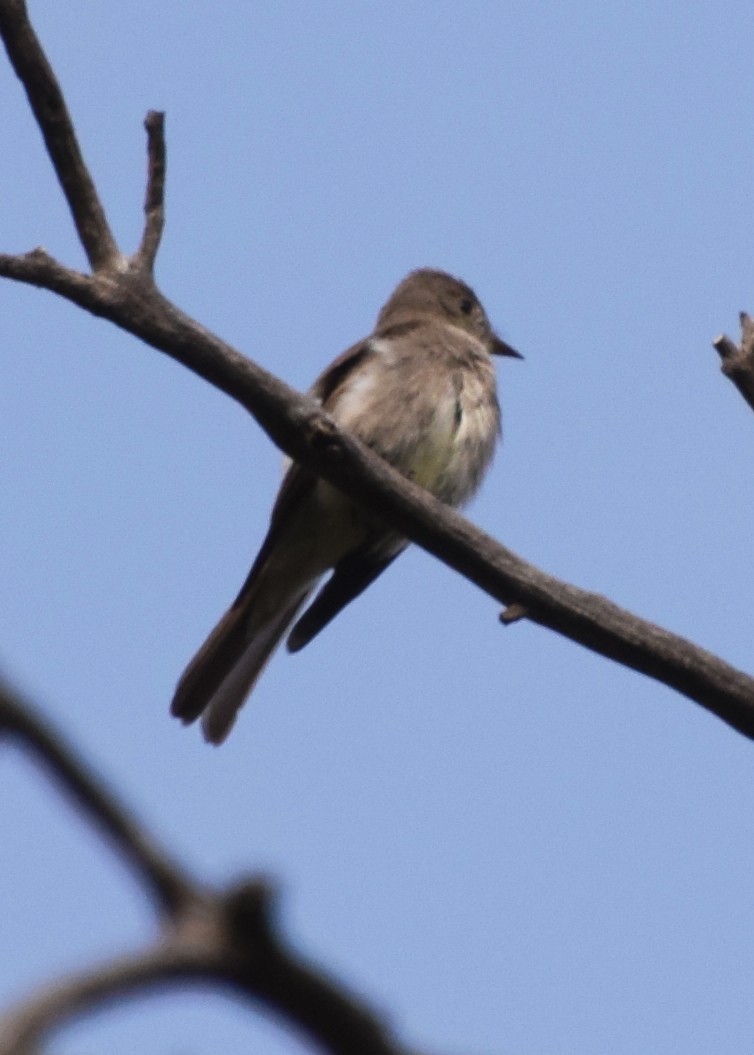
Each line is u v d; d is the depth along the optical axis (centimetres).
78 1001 280
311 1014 297
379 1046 299
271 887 296
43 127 807
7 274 812
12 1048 270
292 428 852
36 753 296
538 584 866
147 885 296
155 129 820
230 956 294
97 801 297
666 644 855
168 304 822
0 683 297
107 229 823
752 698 855
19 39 799
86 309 819
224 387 842
